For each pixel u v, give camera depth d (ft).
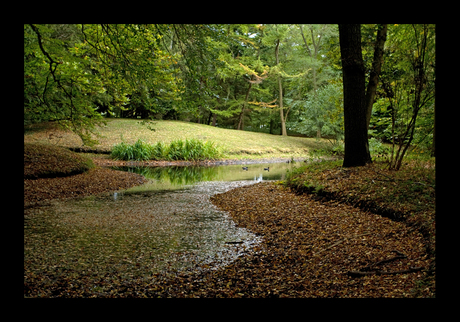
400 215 17.95
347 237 17.06
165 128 90.53
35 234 20.13
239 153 84.12
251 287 12.87
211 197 33.09
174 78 28.32
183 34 24.63
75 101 32.27
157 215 25.43
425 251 13.29
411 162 29.94
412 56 25.23
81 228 21.61
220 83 110.83
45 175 37.91
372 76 32.86
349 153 29.14
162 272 14.58
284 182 33.73
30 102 32.30
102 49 26.99
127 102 31.40
